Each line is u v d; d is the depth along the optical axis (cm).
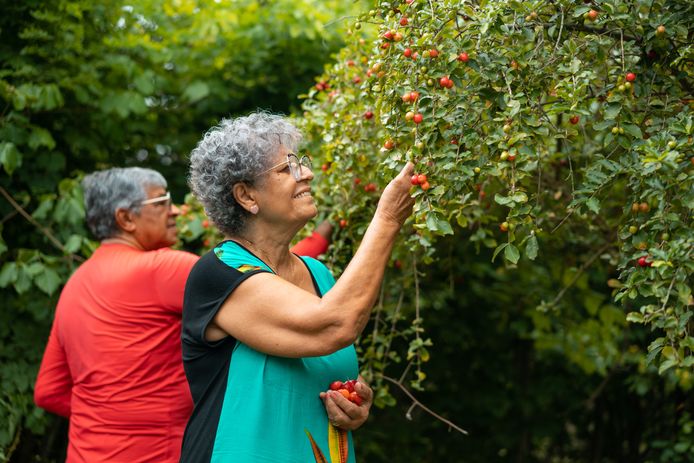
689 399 393
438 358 409
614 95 170
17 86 314
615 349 395
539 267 381
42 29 318
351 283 143
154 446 212
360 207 238
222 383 146
